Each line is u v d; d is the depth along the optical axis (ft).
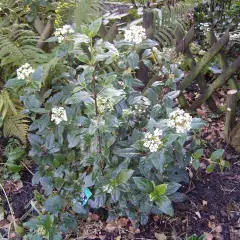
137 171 5.25
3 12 7.56
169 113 4.80
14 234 5.65
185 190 6.16
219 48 6.78
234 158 6.73
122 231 5.57
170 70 5.43
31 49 6.70
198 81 7.43
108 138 4.94
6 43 6.63
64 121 5.11
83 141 5.15
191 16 9.84
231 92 6.53
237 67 6.83
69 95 5.26
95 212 5.81
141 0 9.71
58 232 5.17
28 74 4.66
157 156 4.42
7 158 6.83
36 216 5.73
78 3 7.38
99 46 4.48
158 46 7.30
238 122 6.77
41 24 6.95
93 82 4.41
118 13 9.16
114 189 4.79
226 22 9.34
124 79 4.90
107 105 4.46
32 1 6.98
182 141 4.39
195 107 7.71
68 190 5.62
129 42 4.80
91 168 5.86
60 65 6.38
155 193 4.70
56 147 5.64
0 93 6.84
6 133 6.67
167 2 9.43
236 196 6.05
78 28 6.32
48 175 5.85
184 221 5.71
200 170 6.48
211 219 5.73
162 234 5.49
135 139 5.08
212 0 9.74
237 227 5.61
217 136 7.19
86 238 5.52
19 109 6.84
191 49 9.02
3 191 6.31
